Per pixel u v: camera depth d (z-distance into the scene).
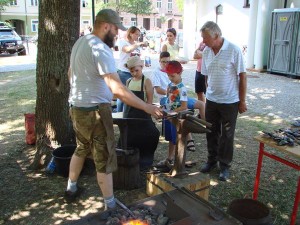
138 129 3.71
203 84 5.60
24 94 8.04
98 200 3.22
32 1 35.25
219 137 3.76
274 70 10.81
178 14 42.06
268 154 2.88
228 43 3.37
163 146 4.64
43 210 3.04
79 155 2.99
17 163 4.01
